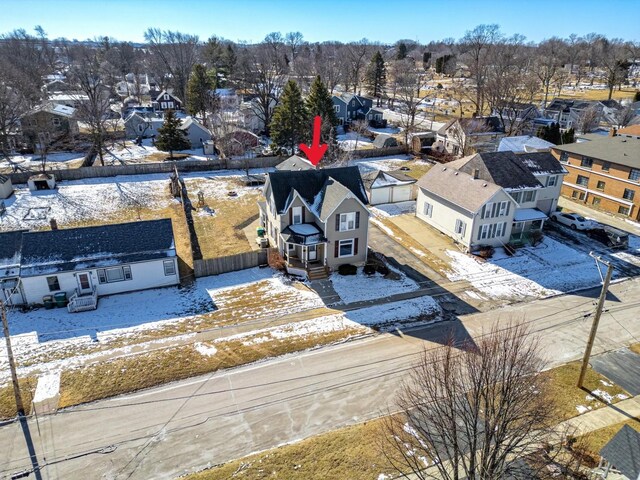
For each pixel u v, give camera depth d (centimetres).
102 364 2530
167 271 3319
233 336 2805
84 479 1870
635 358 2669
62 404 2253
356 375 2494
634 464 1669
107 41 19100
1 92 6900
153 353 2631
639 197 4622
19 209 4647
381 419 2177
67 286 3095
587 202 5194
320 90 6975
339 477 1869
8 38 17688
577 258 3919
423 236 4272
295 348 2712
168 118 6525
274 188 3556
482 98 9412
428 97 12662
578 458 1938
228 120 7225
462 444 1898
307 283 3431
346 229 3506
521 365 1686
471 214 3872
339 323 2959
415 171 6369
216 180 5759
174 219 4553
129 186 5428
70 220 4462
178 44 14612
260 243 3894
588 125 8331
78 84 10200
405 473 1877
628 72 14275
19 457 1967
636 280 3575
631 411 2261
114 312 3025
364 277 3525
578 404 2295
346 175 3762
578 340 2831
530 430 1642
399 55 17762
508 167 4322
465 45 19238
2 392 2308
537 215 4219
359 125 8406
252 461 1947
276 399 2322
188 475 1886
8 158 6178
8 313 2967
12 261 3055
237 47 19375
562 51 18188
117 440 2061
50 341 2711
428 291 3362
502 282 3519
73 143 7250
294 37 17062
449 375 1811
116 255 3184
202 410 2245
